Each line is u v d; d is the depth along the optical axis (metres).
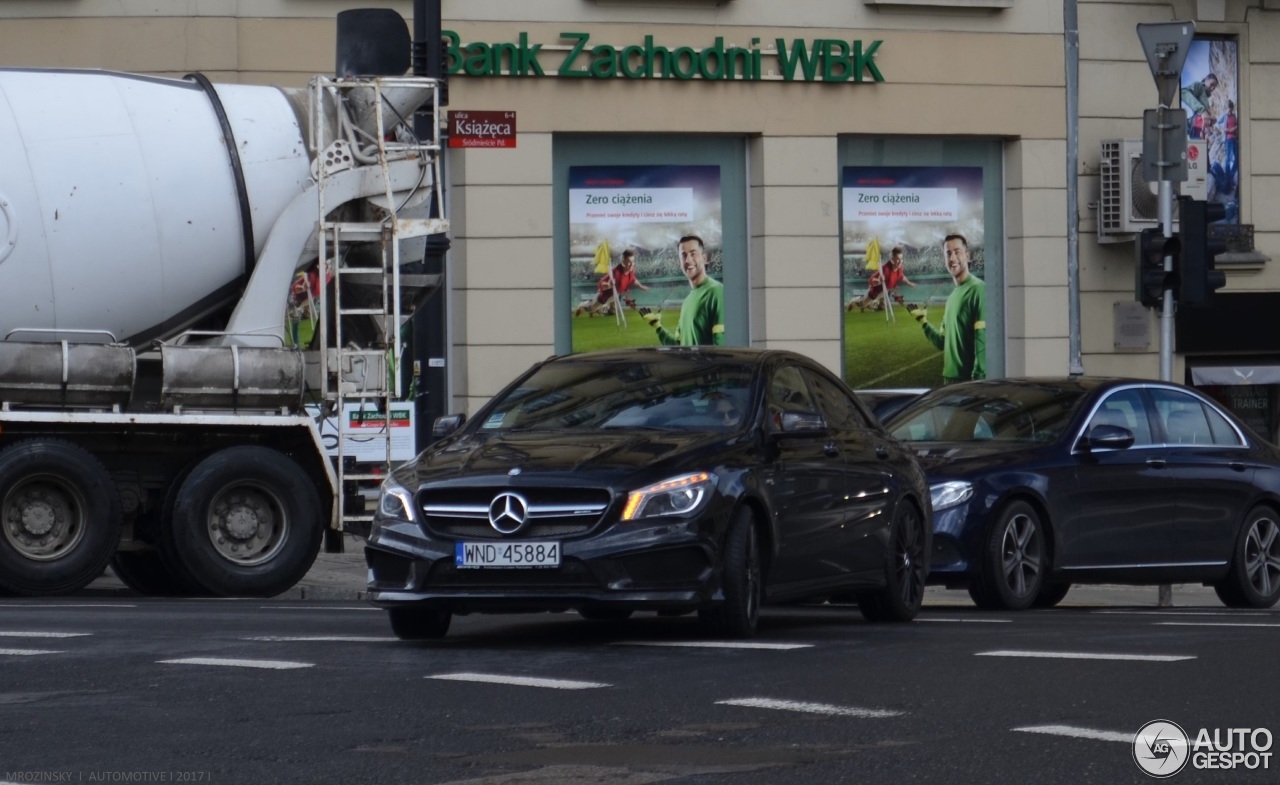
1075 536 42.50
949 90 77.44
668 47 74.06
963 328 78.62
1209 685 24.55
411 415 50.00
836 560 33.84
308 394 49.06
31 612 37.47
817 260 76.06
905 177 77.81
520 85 72.62
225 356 46.88
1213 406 47.19
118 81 48.16
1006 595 40.78
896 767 18.92
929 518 37.75
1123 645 29.55
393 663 27.52
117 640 30.78
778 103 75.44
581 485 29.16
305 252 49.22
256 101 49.47
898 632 32.72
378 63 50.88
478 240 72.38
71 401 45.59
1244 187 83.00
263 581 46.28
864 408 37.62
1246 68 82.88
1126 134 80.12
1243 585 46.25
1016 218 78.69
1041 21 78.62
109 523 44.91
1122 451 44.00
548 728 21.47
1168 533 44.50
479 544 29.23
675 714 22.39
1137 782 18.12
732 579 30.25
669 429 32.22
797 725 21.55
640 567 29.11
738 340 75.94
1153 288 54.50
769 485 31.59
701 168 75.44
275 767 19.22
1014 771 18.66
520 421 33.31
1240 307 82.62
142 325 48.00
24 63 68.44
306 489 46.94
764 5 75.25
